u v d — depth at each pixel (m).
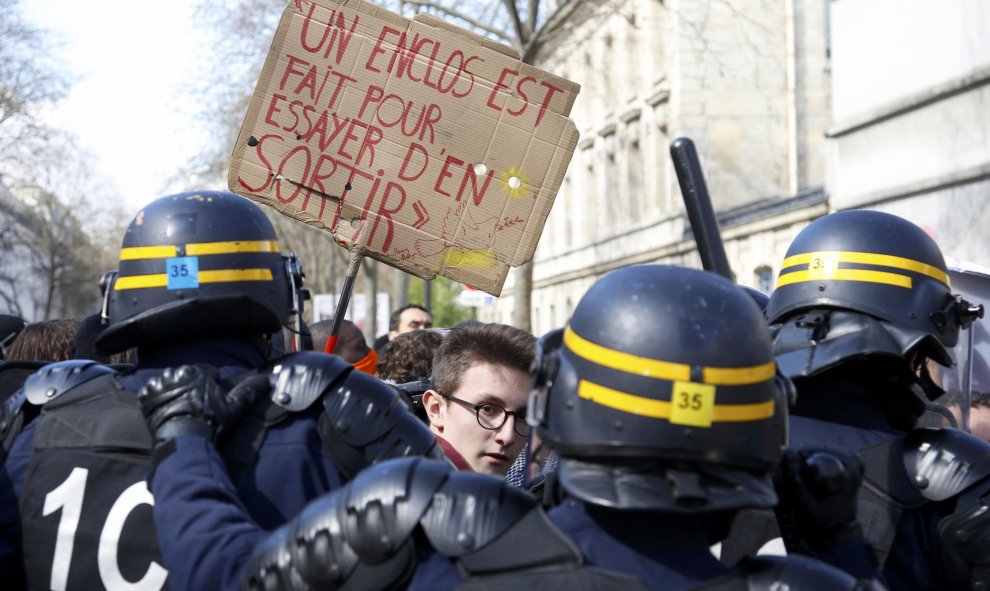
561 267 39.31
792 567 1.65
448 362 3.24
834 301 2.51
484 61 3.02
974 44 14.12
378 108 3.01
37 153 36.19
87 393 2.35
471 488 1.71
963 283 4.48
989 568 2.23
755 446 1.68
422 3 16.62
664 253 29.47
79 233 51.56
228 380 2.30
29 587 2.26
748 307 1.74
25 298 54.22
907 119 15.84
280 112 3.01
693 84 26.47
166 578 2.18
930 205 15.26
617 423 1.66
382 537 1.68
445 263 3.01
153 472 2.07
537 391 1.81
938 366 3.45
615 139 33.62
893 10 15.98
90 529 2.22
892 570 2.28
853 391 2.46
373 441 2.24
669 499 1.64
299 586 1.70
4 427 2.39
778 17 26.31
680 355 1.66
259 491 2.18
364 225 3.00
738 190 26.38
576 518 1.74
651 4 28.97
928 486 2.30
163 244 2.30
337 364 2.31
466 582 1.66
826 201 20.36
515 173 3.02
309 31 3.01
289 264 2.46
